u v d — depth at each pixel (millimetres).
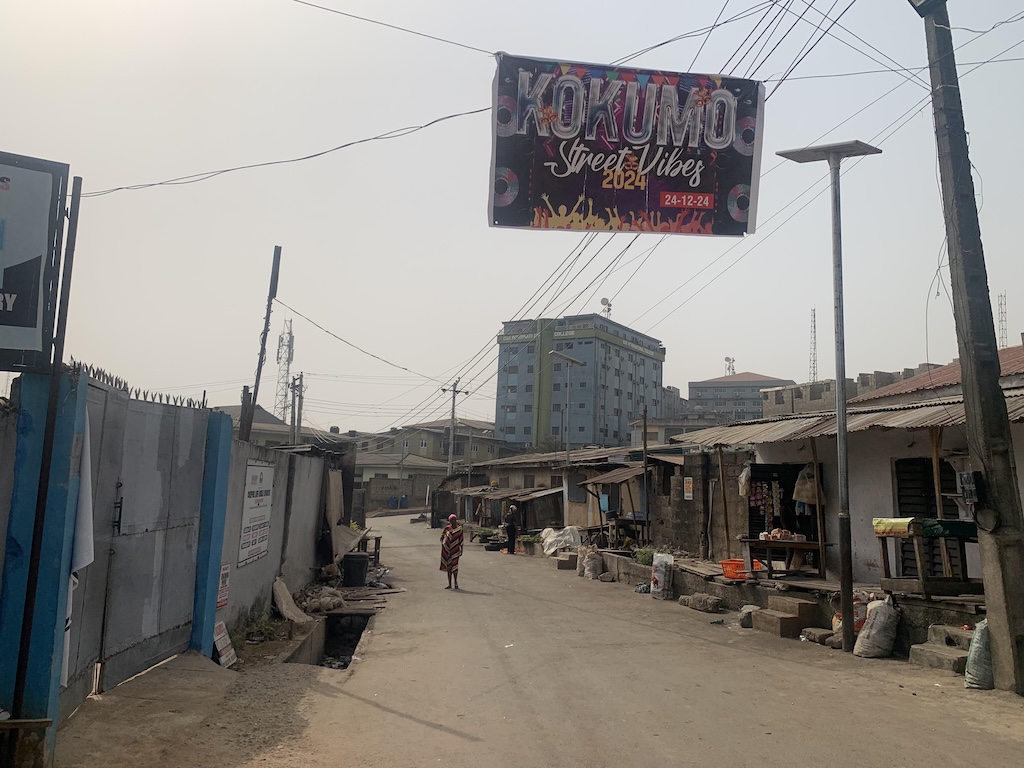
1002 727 5867
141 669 6512
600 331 84938
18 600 4520
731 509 15750
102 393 5543
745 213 7609
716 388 109750
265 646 9430
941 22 7832
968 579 8828
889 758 5184
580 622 11688
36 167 4691
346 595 14922
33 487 4594
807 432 11297
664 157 7535
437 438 78375
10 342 4555
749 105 7691
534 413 85812
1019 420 7691
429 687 7395
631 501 22750
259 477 10461
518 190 7355
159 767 4680
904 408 10336
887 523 8914
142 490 6395
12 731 4105
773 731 5832
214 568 7887
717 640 10078
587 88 7484
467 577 18781
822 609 10555
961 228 7641
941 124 7816
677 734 5777
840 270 9688
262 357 19844
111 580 5863
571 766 5062
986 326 7504
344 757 5168
